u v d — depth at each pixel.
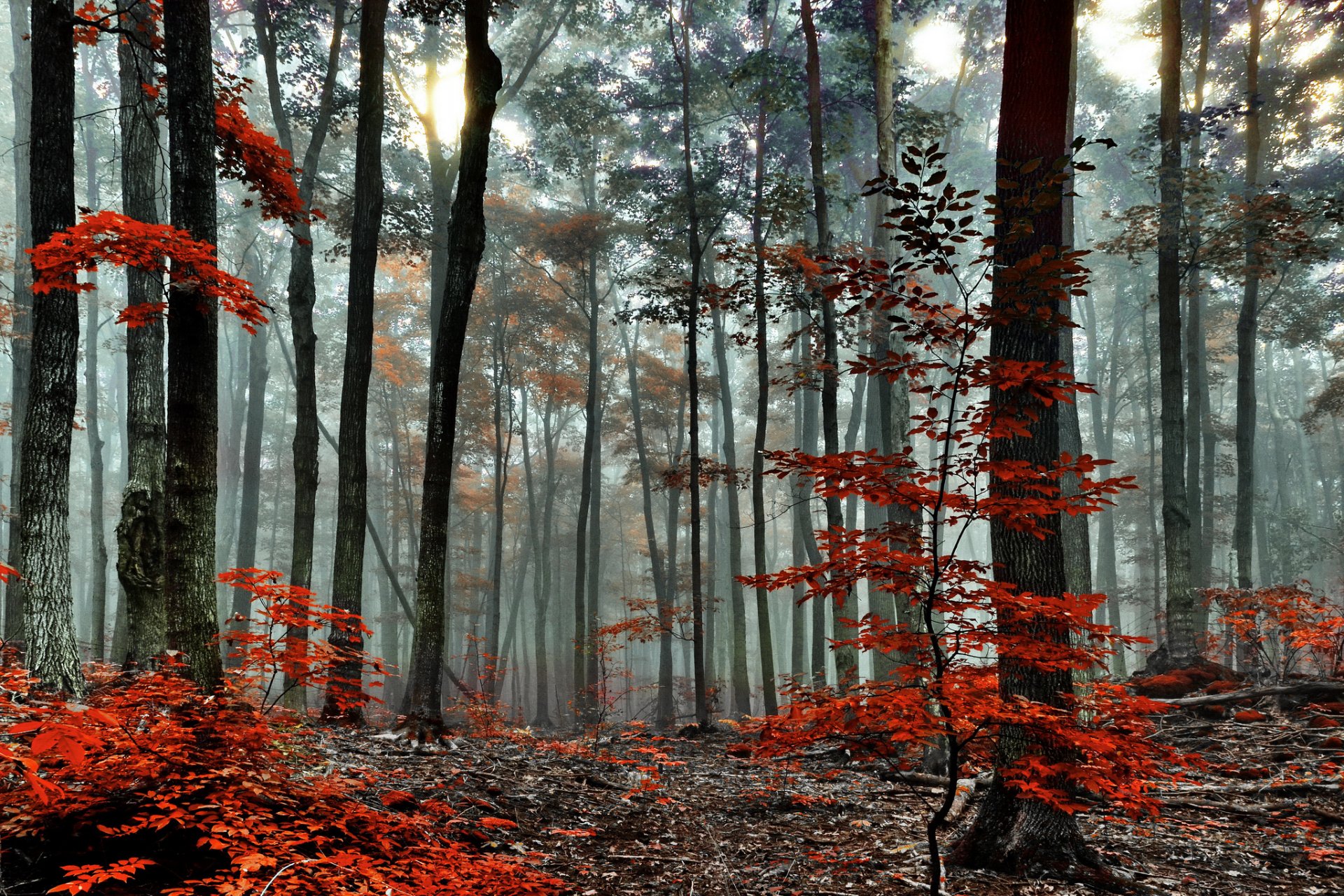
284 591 4.51
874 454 3.57
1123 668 24.36
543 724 28.98
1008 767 3.75
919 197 3.83
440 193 25.33
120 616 18.86
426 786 5.84
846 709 3.51
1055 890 4.80
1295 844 5.97
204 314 5.62
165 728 3.90
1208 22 19.20
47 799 2.19
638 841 5.66
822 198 13.82
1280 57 25.50
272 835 3.69
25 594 6.29
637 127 28.20
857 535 3.81
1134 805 4.10
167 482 5.49
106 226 4.49
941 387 3.66
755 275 13.74
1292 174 25.52
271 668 4.59
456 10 12.51
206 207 5.84
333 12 20.97
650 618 13.66
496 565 26.89
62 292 6.64
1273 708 10.61
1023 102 5.49
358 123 11.49
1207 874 5.29
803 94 20.67
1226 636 14.26
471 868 4.20
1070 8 5.53
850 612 15.27
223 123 6.54
